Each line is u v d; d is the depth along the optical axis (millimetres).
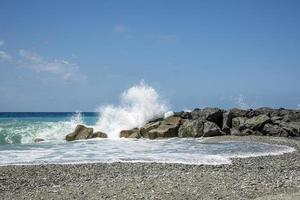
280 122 35438
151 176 16719
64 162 20062
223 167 19172
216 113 35125
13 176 16891
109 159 20953
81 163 19734
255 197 13617
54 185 15422
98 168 18547
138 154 22953
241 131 34219
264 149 25641
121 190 14281
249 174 17469
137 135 33156
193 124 32781
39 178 16594
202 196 13602
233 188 14703
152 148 25984
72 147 26484
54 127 34438
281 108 42000
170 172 17656
